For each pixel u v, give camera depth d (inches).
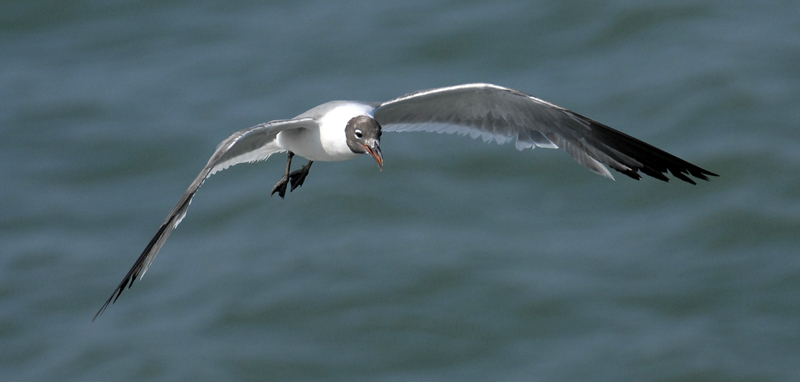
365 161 860.0
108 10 1095.6
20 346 719.7
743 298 717.9
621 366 673.6
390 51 988.6
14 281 767.1
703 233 773.3
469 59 972.6
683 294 724.0
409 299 736.3
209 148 885.2
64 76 1002.1
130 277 362.6
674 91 902.4
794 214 779.4
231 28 1056.8
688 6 1008.2
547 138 433.7
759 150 836.0
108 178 869.2
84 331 729.6
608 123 880.9
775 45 946.1
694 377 661.9
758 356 672.4
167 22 1076.5
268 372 690.2
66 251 793.6
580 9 1012.5
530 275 743.7
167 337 719.1
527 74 948.6
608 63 953.5
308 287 749.3
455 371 688.4
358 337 713.0
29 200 844.6
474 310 724.0
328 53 995.3
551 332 706.8
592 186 826.2
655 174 415.5
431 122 452.4
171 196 844.0
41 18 1087.0
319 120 426.0
